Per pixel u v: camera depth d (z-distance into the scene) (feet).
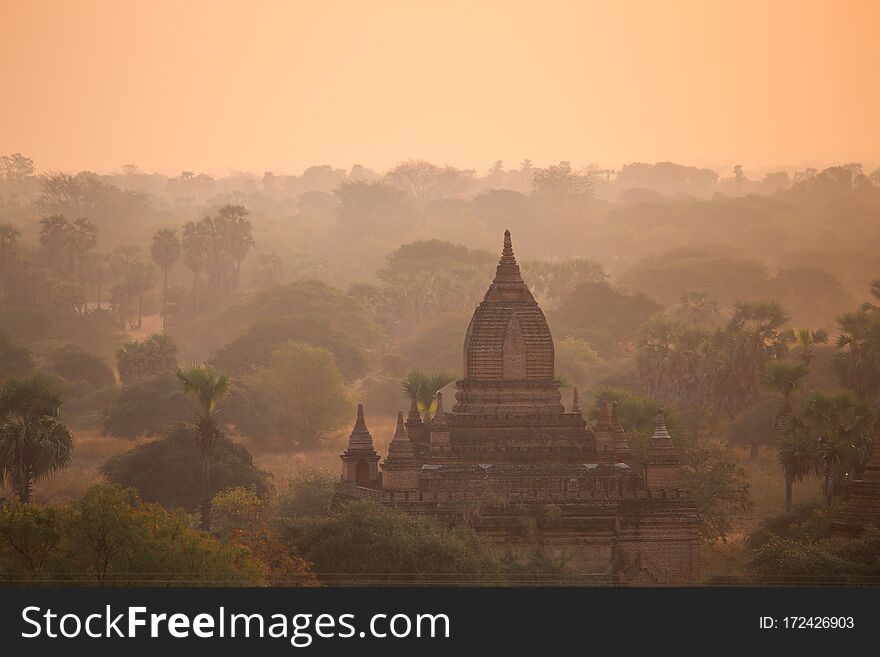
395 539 430.61
